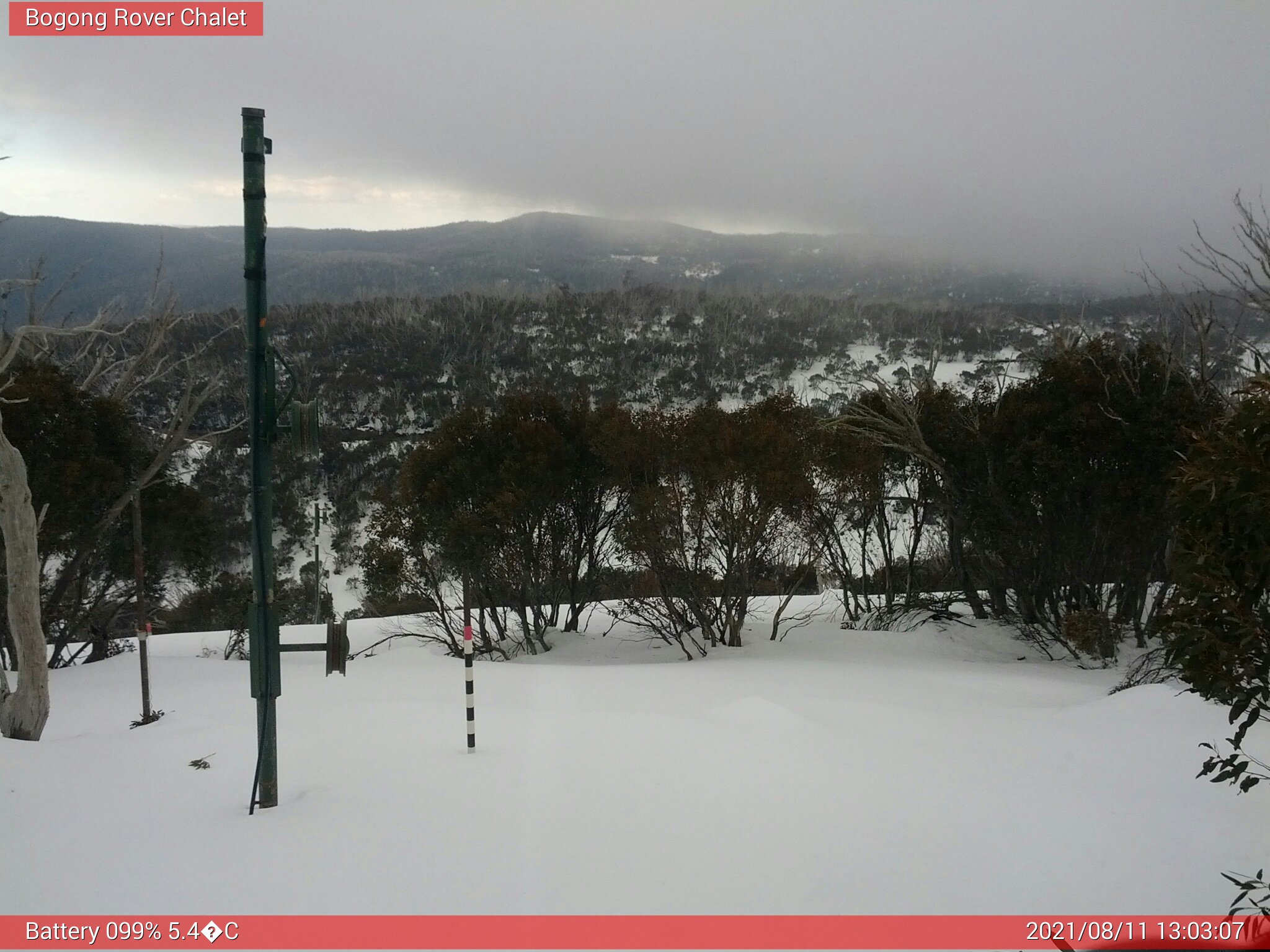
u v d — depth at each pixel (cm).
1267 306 1302
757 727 754
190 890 423
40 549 1572
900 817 532
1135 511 1449
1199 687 355
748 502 1568
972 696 1033
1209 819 529
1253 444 333
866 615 1947
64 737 893
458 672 1298
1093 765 649
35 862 460
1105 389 1488
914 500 1919
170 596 2756
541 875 438
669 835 494
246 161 534
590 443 1784
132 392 1961
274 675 554
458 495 1736
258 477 552
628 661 1612
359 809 536
